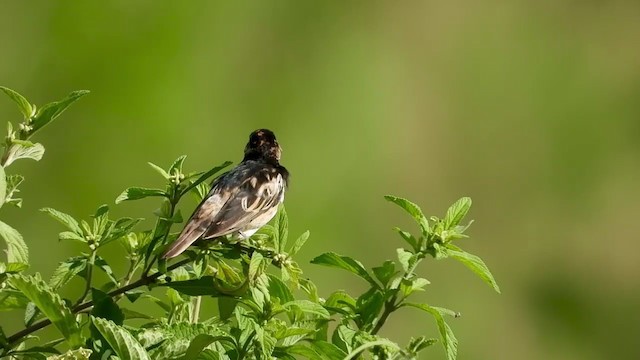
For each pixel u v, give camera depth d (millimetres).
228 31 20812
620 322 20484
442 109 21969
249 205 6520
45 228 17438
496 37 22875
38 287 4695
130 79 19625
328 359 5293
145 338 5059
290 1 21672
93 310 5234
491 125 21984
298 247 5566
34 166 18156
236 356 5238
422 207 20703
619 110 22969
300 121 20734
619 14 23828
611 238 21125
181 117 19766
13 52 19844
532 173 21797
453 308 18453
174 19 20141
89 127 19000
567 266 20719
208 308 11398
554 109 22469
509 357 19078
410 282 5461
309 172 20109
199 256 5516
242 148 20234
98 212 5426
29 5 19984
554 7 23578
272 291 5496
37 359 5191
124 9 20094
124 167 18781
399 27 22562
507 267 20656
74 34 19594
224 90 20625
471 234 20922
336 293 5695
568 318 20141
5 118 19688
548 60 23031
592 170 21906
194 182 5480
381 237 19703
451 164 21578
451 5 22906
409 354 5266
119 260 13867
